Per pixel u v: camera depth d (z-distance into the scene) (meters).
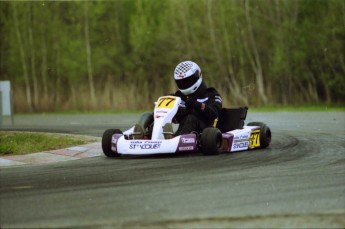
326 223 16.73
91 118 75.56
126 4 127.44
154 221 17.06
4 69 126.31
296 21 107.94
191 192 20.98
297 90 113.06
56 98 124.00
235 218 17.33
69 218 17.55
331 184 22.36
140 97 117.62
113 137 31.80
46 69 122.25
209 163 28.30
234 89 115.44
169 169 26.48
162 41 118.56
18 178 24.78
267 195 20.41
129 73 124.19
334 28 101.25
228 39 114.69
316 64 107.88
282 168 26.48
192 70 33.44
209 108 32.91
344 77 104.38
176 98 32.69
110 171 26.25
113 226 16.59
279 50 107.50
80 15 121.50
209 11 114.19
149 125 32.62
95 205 19.14
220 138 31.80
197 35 116.19
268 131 36.22
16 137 40.06
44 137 40.19
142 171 26.02
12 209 18.80
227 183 22.64
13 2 121.69
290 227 16.39
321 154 31.80
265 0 112.75
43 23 122.81
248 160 29.34
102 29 124.81
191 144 31.02
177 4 116.44
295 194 20.53
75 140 38.59
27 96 120.06
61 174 25.64
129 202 19.50
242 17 114.50
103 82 121.19
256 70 112.25
